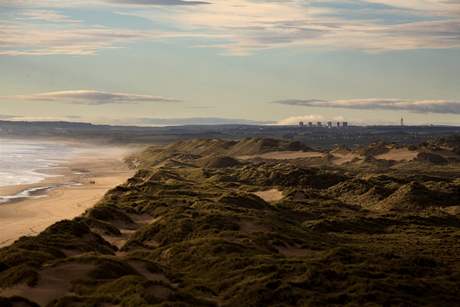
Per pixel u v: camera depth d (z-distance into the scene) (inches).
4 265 1641.2
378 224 3179.1
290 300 1432.1
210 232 2267.5
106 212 2869.1
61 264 1567.4
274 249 2046.0
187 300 1374.3
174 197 3521.2
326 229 2918.3
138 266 1648.6
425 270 1795.0
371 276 1633.9
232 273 1660.9
